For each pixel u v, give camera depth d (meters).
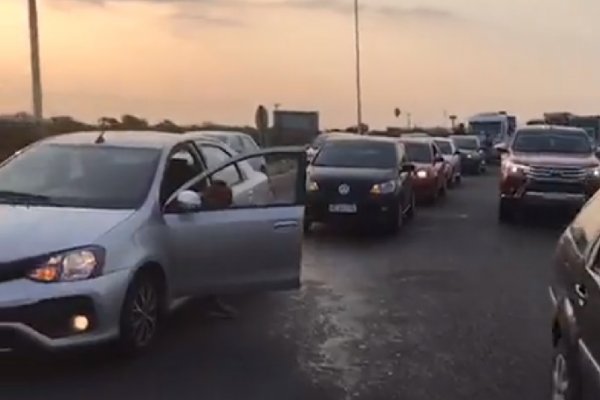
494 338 7.83
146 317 7.01
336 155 16.89
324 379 6.50
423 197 22.64
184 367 6.72
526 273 11.43
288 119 43.41
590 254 4.92
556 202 17.22
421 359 7.10
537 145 18.66
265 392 6.15
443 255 13.05
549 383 6.33
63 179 7.57
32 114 25.20
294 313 8.79
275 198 9.00
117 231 6.74
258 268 7.89
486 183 33.78
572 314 4.93
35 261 6.27
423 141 24.69
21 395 5.98
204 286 7.61
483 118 55.94
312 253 13.18
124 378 6.40
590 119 45.66
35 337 6.20
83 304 6.34
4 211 6.95
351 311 8.93
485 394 6.20
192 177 8.08
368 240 14.81
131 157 7.77
